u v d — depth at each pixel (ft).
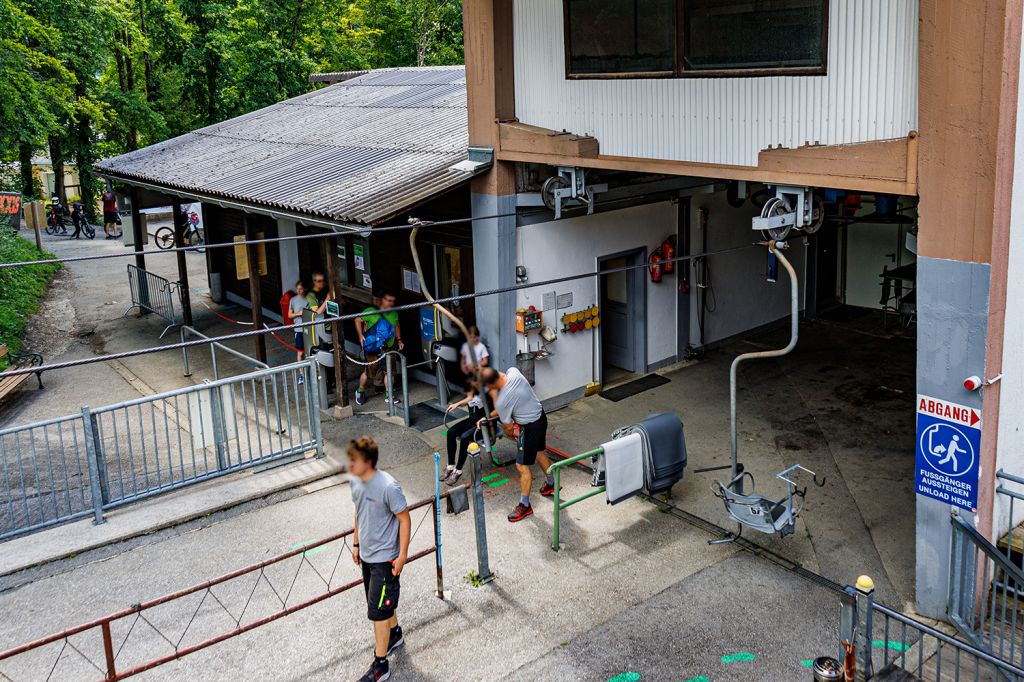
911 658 23.44
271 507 32.86
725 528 30.91
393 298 42.24
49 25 81.87
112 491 33.81
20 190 103.76
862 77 24.94
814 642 24.31
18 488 34.50
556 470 29.09
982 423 23.18
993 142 21.52
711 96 29.43
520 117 37.11
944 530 24.44
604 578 27.89
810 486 33.94
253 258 45.93
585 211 41.09
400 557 22.48
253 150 55.52
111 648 21.06
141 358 52.85
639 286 45.52
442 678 23.22
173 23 103.19
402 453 37.58
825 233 57.11
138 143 119.96
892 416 40.42
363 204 36.86
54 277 75.61
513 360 40.16
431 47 135.95
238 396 46.01
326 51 115.96
